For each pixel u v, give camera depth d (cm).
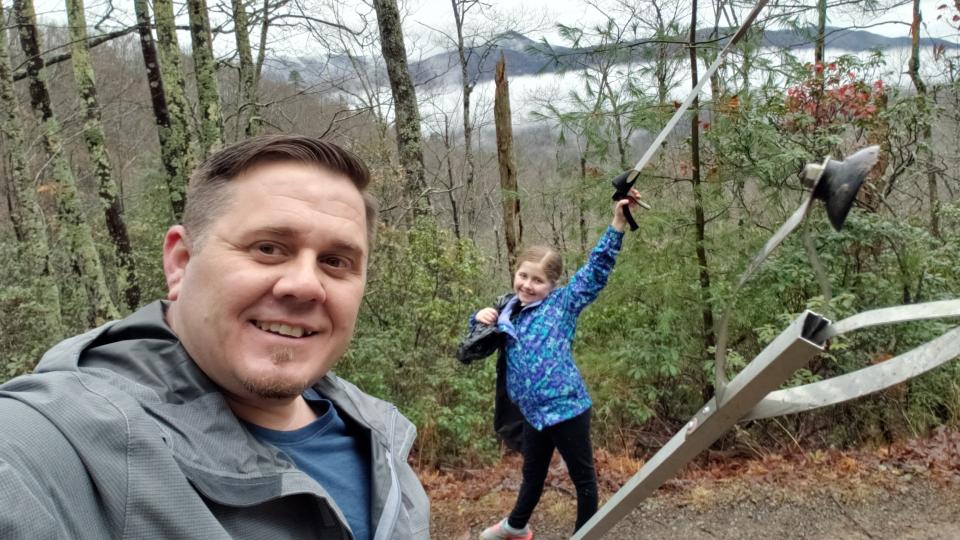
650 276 546
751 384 62
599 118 548
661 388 607
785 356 57
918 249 555
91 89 881
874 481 425
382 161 906
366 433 128
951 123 827
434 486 482
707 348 547
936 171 752
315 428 122
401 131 998
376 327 671
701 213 541
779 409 65
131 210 1233
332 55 1217
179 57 782
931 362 54
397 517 122
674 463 79
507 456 566
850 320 57
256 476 93
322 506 99
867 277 555
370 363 614
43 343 767
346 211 104
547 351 309
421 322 658
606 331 589
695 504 412
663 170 585
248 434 99
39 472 72
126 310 898
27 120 1088
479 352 330
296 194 99
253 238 97
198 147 898
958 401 529
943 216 707
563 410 308
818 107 567
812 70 574
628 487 89
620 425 583
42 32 945
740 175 536
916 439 483
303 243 99
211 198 101
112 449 78
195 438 90
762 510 402
